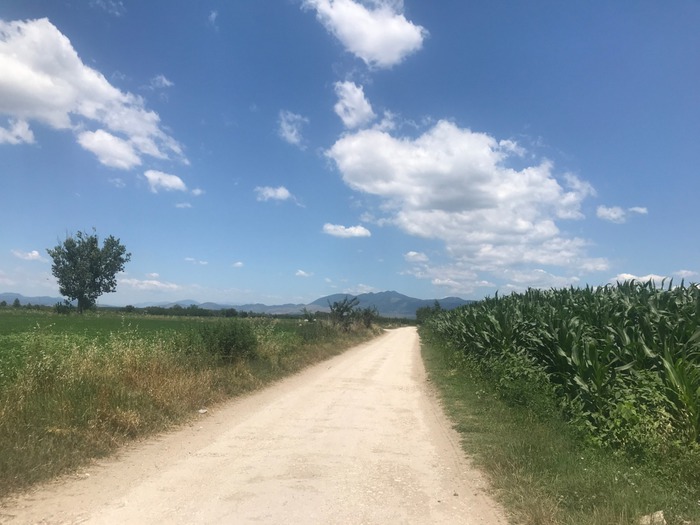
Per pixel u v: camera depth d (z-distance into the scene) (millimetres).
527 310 16016
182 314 79812
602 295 14781
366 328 52969
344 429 9188
